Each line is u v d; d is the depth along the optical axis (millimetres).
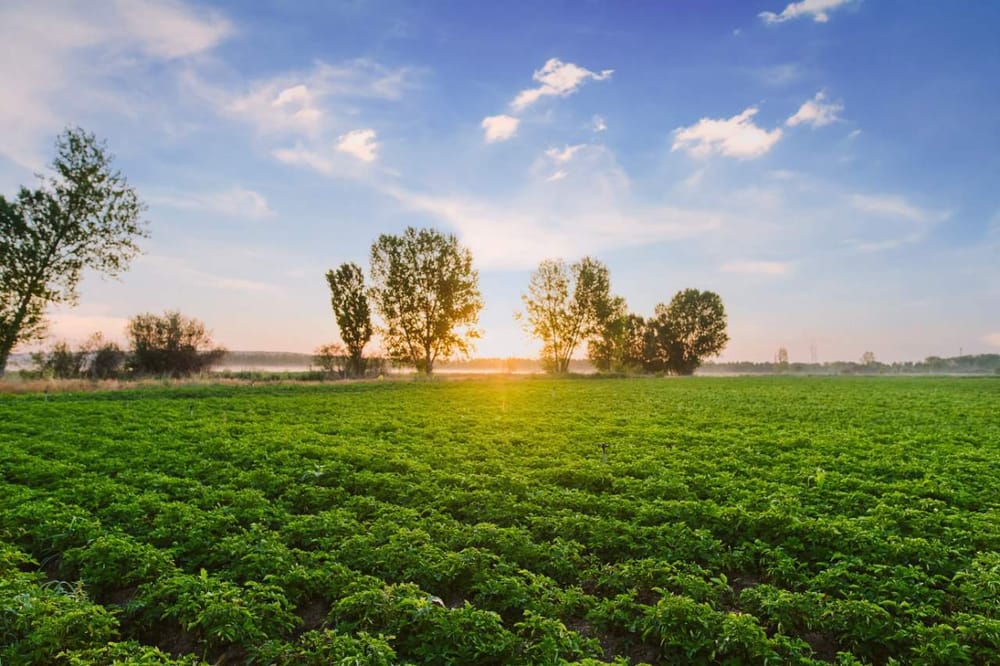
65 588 9609
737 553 10422
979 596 8484
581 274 80500
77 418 24953
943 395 44406
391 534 11078
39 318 44969
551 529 11758
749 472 16375
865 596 8602
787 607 8352
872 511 12492
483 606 8859
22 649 7359
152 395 37438
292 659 7254
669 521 12242
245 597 8516
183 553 10562
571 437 22797
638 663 7855
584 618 8719
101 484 14000
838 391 49500
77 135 44844
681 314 96188
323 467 16000
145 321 53156
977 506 13531
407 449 19938
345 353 65062
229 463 16750
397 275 69375
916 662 7223
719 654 7695
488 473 16547
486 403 36969
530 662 7199
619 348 83625
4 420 24250
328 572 9344
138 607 8516
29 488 13695
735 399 40938
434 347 71375
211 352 55938
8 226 42938
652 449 20016
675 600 8109
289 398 38031
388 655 7168
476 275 71562
